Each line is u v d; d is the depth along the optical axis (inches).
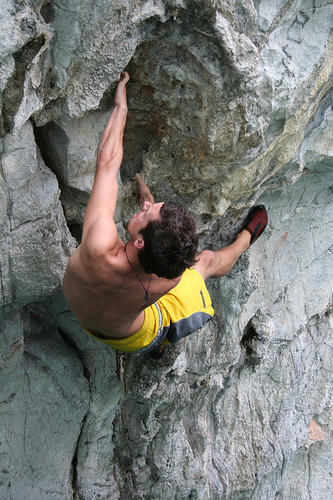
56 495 141.3
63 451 140.4
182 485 160.2
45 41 77.4
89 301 88.0
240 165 111.1
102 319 91.4
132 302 87.5
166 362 127.9
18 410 127.8
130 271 81.5
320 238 176.2
